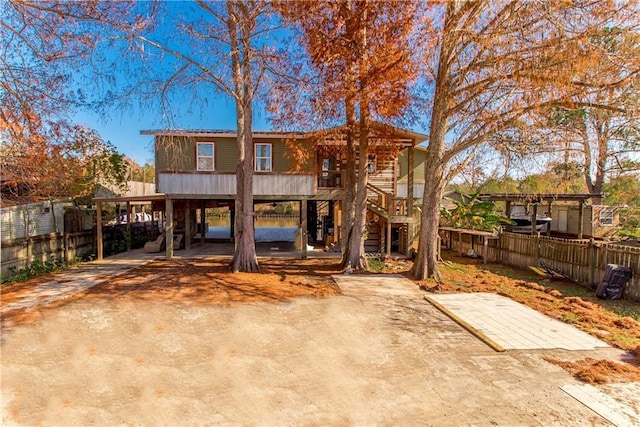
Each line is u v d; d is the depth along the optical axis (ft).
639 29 22.77
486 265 41.91
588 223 64.64
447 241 57.62
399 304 24.80
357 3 31.09
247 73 31.94
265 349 16.87
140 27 26.58
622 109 24.50
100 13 25.58
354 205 38.42
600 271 29.63
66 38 25.93
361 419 11.34
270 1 29.78
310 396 12.73
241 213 35.47
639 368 15.02
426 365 15.30
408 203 47.42
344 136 41.83
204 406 11.98
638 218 67.41
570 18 23.03
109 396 12.58
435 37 28.43
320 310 23.13
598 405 12.19
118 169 57.36
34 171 32.14
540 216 79.97
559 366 15.24
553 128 32.42
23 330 19.06
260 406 12.02
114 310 22.52
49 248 38.52
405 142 46.19
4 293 26.91
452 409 11.95
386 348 17.13
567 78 22.97
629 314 22.88
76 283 30.27
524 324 20.54
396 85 32.12
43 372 14.39
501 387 13.43
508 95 29.25
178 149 43.34
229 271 35.19
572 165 37.32
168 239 43.93
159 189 46.47
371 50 31.63
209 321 20.65
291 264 41.04
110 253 49.19
